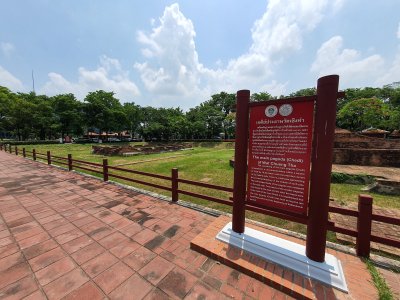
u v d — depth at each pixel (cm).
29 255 272
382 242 250
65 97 3906
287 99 244
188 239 312
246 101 278
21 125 3434
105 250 284
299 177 244
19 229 345
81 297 204
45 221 375
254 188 285
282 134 252
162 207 440
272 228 335
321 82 215
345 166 906
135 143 4006
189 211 418
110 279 228
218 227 331
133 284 221
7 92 3772
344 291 201
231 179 800
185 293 208
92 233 331
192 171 972
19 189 579
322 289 205
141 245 296
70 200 486
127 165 1177
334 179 726
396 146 1178
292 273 227
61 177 730
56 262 257
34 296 204
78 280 227
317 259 229
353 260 253
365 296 197
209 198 401
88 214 405
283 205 260
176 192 467
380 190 596
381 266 243
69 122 3900
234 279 229
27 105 3394
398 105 2855
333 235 354
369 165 934
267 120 264
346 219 410
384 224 391
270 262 245
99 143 3909
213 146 3244
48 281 224
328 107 212
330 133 214
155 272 240
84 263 256
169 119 4506
